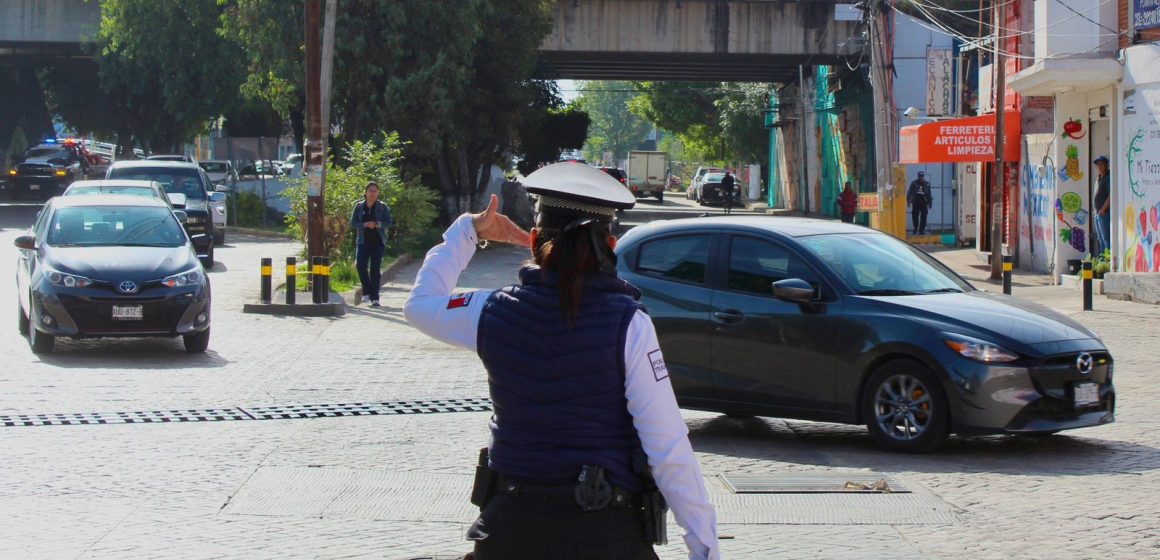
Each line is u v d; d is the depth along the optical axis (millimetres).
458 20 33812
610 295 3131
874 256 9625
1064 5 22672
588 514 3068
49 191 47625
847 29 43688
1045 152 26344
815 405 9156
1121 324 16750
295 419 10148
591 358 3057
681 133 78750
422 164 35531
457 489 7762
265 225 39406
